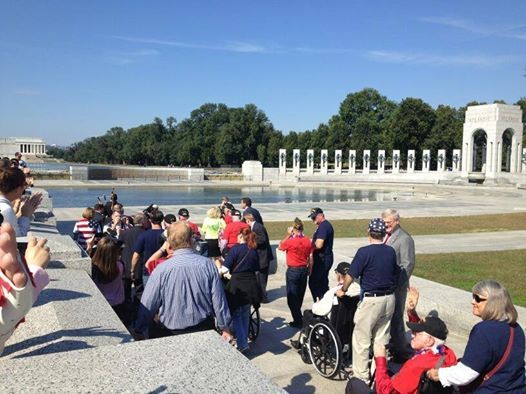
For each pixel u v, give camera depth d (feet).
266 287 41.34
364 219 97.50
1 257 9.75
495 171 235.20
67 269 26.68
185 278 16.79
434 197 175.83
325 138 368.68
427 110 309.42
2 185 14.28
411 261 24.31
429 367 14.92
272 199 175.01
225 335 17.42
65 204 143.02
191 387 9.53
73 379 9.74
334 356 23.13
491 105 235.40
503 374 13.12
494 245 65.31
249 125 404.98
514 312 13.64
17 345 14.76
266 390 9.57
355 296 23.65
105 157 551.18
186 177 305.94
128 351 11.29
